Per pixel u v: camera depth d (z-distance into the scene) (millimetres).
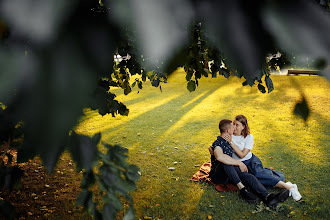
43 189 4516
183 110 9102
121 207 811
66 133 271
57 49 252
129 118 8391
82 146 384
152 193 4387
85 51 262
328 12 226
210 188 4457
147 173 5074
